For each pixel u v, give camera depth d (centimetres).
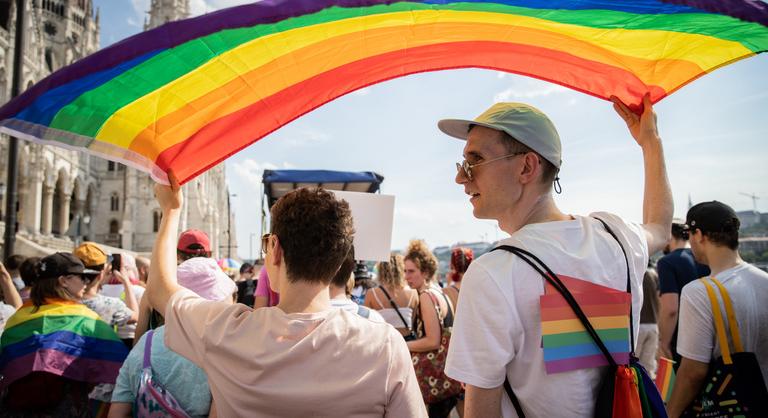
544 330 164
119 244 6831
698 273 493
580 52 237
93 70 157
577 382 167
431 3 184
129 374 252
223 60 181
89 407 378
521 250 174
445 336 480
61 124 173
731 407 265
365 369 168
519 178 187
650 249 206
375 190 1215
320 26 181
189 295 193
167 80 178
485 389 163
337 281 284
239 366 165
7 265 745
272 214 191
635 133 251
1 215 4503
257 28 170
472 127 200
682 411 285
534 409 169
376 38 204
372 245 467
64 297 376
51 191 5444
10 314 454
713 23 209
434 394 466
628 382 165
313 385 161
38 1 5959
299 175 1088
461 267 620
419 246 567
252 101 206
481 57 244
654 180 231
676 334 494
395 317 557
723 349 272
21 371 339
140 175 6819
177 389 244
